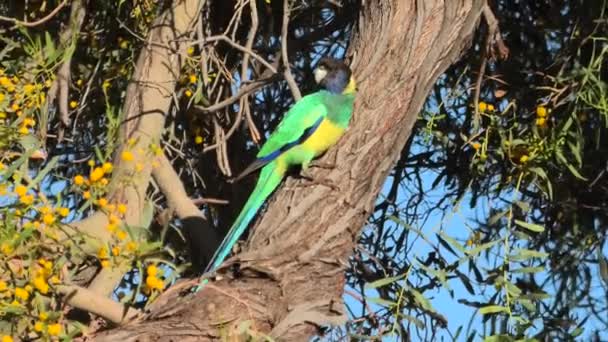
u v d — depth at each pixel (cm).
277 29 1257
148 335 914
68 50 1057
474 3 1017
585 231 1105
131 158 1033
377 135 986
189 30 1120
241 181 1226
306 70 1262
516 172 1090
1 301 865
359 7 1149
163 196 1159
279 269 938
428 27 1012
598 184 1101
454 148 1147
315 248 949
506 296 986
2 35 1164
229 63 1241
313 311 940
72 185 1016
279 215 965
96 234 981
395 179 1165
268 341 909
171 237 1147
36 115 1103
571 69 1102
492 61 1155
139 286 939
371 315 1009
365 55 1028
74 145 1191
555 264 1101
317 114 998
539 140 1074
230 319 918
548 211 1116
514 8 1177
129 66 1147
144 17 1130
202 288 934
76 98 1191
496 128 1099
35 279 886
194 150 1227
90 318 987
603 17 1096
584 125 1094
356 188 971
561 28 1152
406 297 1008
